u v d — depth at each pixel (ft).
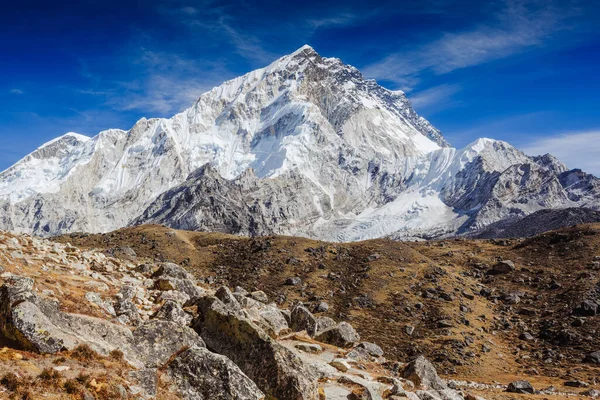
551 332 309.22
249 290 360.28
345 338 128.47
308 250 440.45
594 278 368.07
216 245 475.31
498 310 353.10
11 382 47.37
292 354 74.95
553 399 155.63
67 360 55.52
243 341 75.36
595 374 243.81
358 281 376.68
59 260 104.06
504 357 282.15
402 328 309.42
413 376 107.55
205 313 80.79
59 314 62.64
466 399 113.60
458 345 285.64
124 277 112.57
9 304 58.29
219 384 63.41
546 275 396.16
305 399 69.62
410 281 378.94
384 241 466.29
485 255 466.70
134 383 56.95
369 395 80.64
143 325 71.05
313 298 347.77
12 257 92.27
